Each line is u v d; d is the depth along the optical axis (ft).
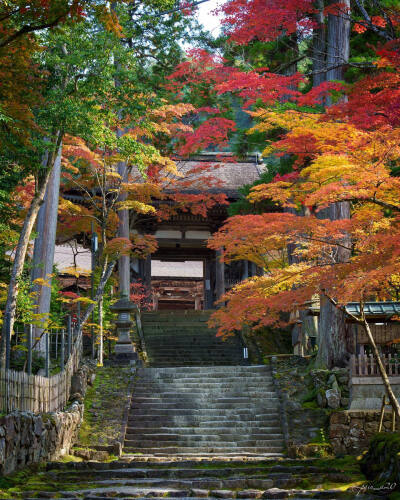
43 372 57.67
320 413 56.85
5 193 50.03
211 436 54.90
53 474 37.47
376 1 41.39
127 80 49.14
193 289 148.05
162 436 55.06
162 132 82.89
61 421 45.78
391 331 55.98
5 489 31.68
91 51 45.32
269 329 97.40
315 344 84.74
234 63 76.38
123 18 47.73
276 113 46.37
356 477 37.45
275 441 53.67
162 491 33.35
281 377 65.00
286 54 73.51
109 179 78.79
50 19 32.55
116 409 59.36
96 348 77.56
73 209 80.79
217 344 93.20
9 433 34.24
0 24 33.73
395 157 35.27
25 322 51.24
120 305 75.87
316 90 46.26
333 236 37.68
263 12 49.19
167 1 67.62
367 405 54.85
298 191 41.88
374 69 53.47
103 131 47.16
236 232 38.19
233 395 62.44
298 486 36.55
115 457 49.49
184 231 114.52
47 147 43.34
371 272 31.45
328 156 35.96
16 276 44.19
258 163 127.95
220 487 36.52
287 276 42.45
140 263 114.11
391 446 35.01
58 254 113.60
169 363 84.89
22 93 41.16
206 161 123.24
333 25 59.57
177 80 87.66
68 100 44.01
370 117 37.78
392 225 35.94
